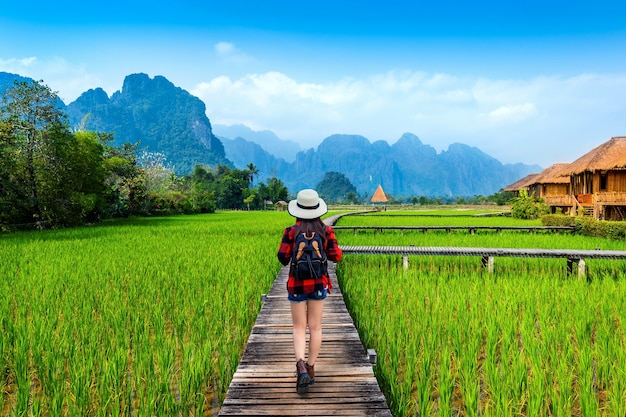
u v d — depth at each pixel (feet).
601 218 89.10
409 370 13.85
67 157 86.58
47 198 82.64
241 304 21.62
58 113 85.46
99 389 13.08
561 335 17.29
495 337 16.80
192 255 39.47
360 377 12.82
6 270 31.14
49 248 44.45
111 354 15.39
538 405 11.83
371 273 32.63
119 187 139.74
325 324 18.20
